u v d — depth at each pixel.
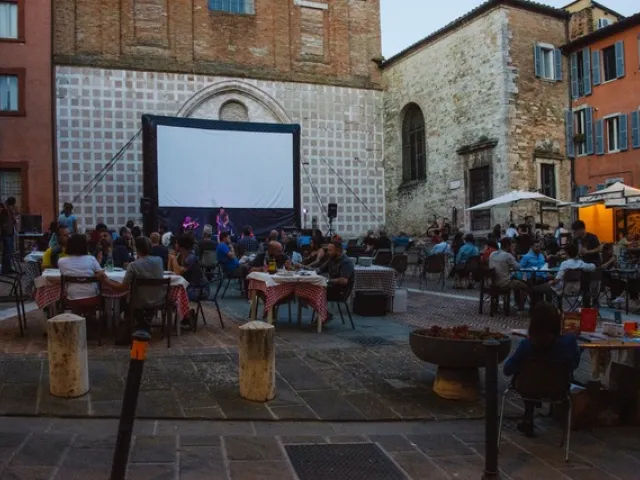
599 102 24.02
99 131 25.69
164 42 27.05
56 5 25.45
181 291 9.03
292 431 5.49
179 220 24.25
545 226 21.91
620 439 5.56
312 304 9.87
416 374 7.38
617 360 6.50
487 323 11.13
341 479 4.54
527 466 4.88
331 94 29.91
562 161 24.72
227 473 4.54
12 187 24.27
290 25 29.39
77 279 8.12
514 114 23.42
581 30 25.28
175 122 24.39
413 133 29.17
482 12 24.19
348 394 6.52
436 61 26.88
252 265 13.47
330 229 25.56
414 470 4.75
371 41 31.06
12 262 15.83
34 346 8.13
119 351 7.96
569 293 11.15
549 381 5.22
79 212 25.27
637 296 13.16
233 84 27.86
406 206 29.14
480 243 24.06
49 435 5.06
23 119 24.25
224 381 6.74
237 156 25.28
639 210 22.62
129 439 3.88
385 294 12.09
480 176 24.52
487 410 4.41
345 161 30.08
